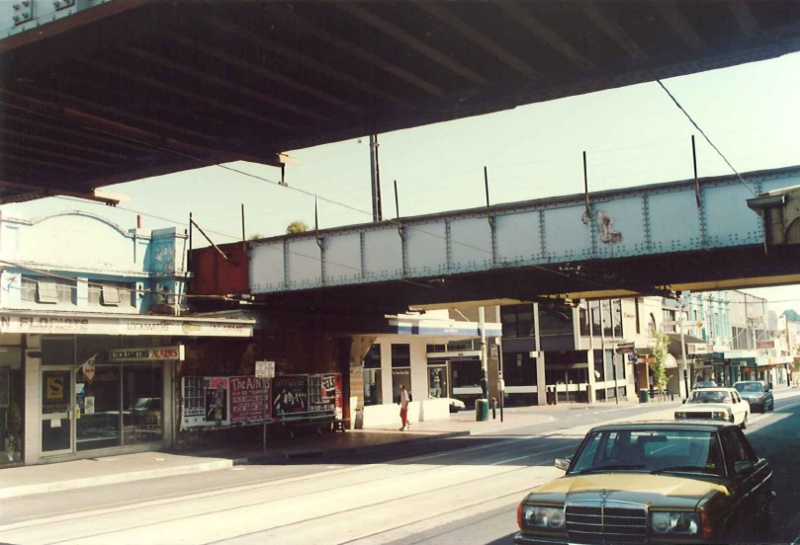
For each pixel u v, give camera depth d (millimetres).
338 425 33594
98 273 29078
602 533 6465
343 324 33406
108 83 15250
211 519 12219
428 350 44344
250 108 16766
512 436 30047
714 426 7852
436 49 13523
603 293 35156
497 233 24469
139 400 24922
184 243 31297
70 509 14203
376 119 17031
